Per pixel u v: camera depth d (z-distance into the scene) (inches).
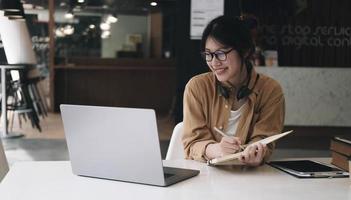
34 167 74.9
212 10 195.0
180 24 200.5
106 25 468.4
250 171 74.4
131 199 58.4
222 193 61.7
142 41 480.7
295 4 310.2
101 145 66.4
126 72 433.7
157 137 61.8
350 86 279.9
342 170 74.4
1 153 89.0
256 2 307.6
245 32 78.6
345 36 314.7
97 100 430.6
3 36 297.0
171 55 463.2
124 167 65.6
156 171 63.6
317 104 280.4
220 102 84.7
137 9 470.9
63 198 58.8
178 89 204.4
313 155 237.8
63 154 230.7
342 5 312.8
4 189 62.7
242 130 83.7
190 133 83.7
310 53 314.8
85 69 424.2
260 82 85.1
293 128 286.5
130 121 62.8
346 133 293.7
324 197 60.7
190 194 60.9
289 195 61.4
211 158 77.5
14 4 246.5
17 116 337.7
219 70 78.8
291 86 279.1
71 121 67.7
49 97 409.7
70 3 447.8
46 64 421.4
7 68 280.8
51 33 411.2
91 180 67.3
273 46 312.0
